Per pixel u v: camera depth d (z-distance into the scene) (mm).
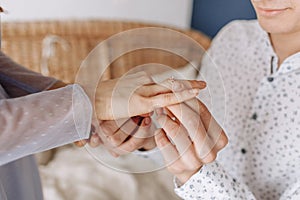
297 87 922
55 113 588
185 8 2293
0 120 569
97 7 2223
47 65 2004
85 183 1631
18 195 831
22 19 2113
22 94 854
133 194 1577
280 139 937
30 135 585
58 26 1998
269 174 966
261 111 974
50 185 1615
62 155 1793
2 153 588
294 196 835
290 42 926
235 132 1022
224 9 2086
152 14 2318
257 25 1052
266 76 977
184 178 750
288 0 801
